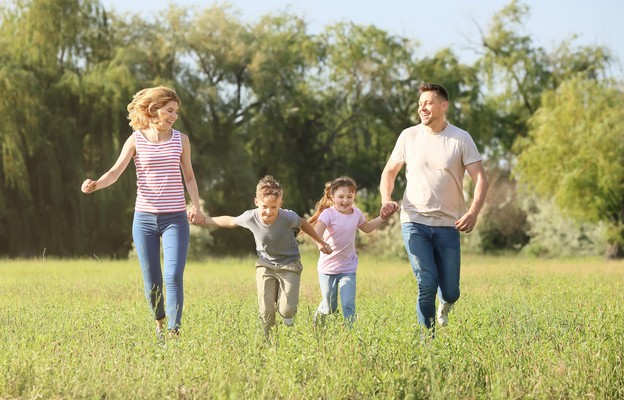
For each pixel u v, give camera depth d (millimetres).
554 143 50875
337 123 75438
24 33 54406
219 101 61250
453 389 6488
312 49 71250
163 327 9523
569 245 59156
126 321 9906
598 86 51938
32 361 6992
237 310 9891
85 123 55000
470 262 40781
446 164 9641
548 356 7441
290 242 9562
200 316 10008
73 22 55000
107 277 23766
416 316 10438
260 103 64625
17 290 17438
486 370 7137
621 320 8961
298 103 68812
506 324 9156
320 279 10812
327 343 7441
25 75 50625
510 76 75188
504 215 65188
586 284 18625
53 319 10391
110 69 54594
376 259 45656
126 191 53219
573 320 9648
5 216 51719
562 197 50125
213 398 6199
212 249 60938
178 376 6781
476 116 72625
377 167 73750
